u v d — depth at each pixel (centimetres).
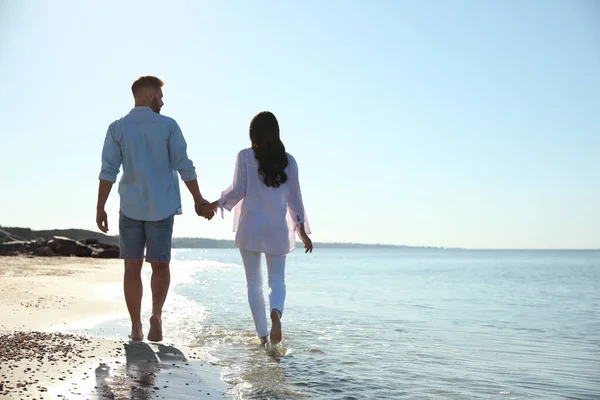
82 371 284
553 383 345
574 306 1016
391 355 420
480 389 321
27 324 460
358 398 286
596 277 2584
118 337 421
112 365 305
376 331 563
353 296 1105
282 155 432
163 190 409
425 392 307
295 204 446
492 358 432
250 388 288
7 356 304
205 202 428
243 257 432
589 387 335
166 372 303
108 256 3192
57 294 724
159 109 436
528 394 314
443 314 793
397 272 3042
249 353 391
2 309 537
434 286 1631
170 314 636
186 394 260
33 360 299
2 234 3916
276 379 314
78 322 495
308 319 659
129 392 251
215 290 1112
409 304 950
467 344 504
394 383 324
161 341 405
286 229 429
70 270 1462
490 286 1712
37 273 1215
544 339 562
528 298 1215
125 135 406
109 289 875
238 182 429
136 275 405
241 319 590
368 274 2641
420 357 418
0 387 238
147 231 406
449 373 363
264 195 427
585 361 428
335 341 479
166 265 413
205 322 562
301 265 4694
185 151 421
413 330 588
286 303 895
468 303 1027
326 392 293
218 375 312
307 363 368
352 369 358
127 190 405
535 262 6869
